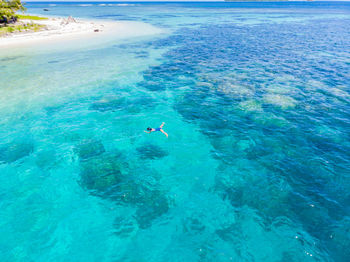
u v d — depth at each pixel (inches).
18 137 641.0
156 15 4918.8
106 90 961.5
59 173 510.6
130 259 341.4
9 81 1058.1
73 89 970.1
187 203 435.8
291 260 330.0
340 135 621.9
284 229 377.7
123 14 5364.2
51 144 613.6
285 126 671.8
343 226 375.6
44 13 5772.6
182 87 977.5
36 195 453.7
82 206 429.7
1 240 366.0
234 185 473.7
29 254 346.3
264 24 3169.3
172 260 338.0
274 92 882.8
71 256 344.2
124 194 455.8
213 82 1007.6
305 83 962.7
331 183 466.0
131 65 1301.7
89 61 1385.3
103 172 514.9
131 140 635.5
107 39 2082.9
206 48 1700.3
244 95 869.2
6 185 476.7
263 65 1230.3
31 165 534.0
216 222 395.9
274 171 506.3
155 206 429.4
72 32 2445.9
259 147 589.9
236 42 1902.1
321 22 3356.3
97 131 676.7
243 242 360.2
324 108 761.6
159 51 1633.9
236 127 683.4
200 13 5467.5
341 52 1477.6
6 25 2347.4
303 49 1587.1
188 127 693.3
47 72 1182.9
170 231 381.7
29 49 1690.5
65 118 747.4
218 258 337.7
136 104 839.7
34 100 868.6
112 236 374.3
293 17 4279.0
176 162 549.0
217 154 573.6
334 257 331.0
